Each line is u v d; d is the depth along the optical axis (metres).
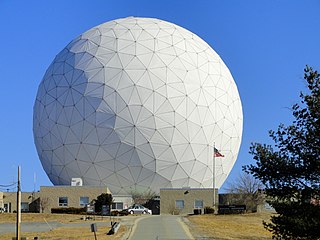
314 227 21.17
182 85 71.44
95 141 70.25
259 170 22.28
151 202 70.81
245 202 65.06
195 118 71.38
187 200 69.44
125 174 70.62
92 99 70.44
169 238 33.19
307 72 22.02
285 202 22.12
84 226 43.59
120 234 35.62
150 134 69.69
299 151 22.03
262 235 37.34
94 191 67.38
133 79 70.31
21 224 47.44
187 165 71.44
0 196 66.25
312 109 21.73
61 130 72.38
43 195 67.56
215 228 41.00
